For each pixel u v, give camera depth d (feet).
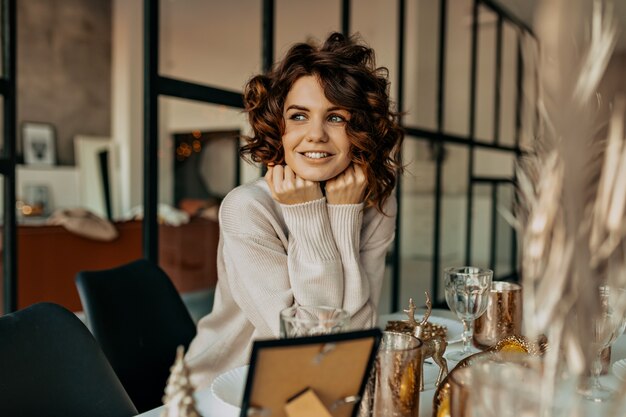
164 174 15.78
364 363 2.01
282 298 3.48
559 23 1.24
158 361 4.44
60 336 2.93
